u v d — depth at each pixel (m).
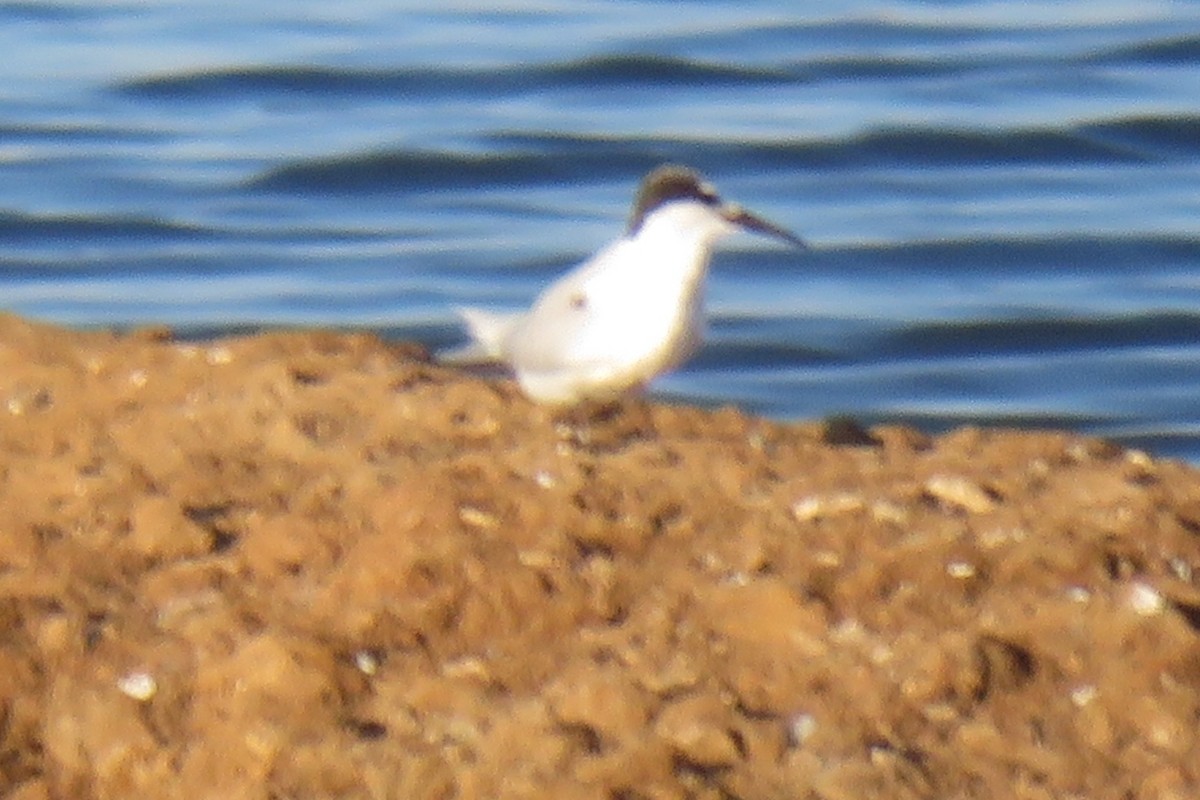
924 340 26.20
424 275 27.47
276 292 27.06
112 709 10.23
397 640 10.62
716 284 27.59
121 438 12.44
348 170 30.66
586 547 11.24
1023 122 32.16
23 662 10.44
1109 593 10.90
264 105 32.94
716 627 10.72
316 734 10.10
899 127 31.92
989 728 10.16
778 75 34.06
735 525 11.52
